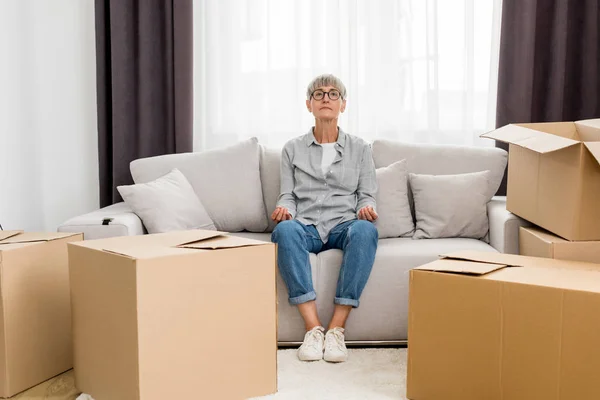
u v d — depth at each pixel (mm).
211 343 1711
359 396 1836
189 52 3162
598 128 2184
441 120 3285
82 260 1769
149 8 3174
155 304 1590
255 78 3271
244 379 1793
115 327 1646
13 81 3213
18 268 1852
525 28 3082
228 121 3295
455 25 3234
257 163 2885
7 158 3191
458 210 2627
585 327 1493
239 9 3258
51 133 3395
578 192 1890
